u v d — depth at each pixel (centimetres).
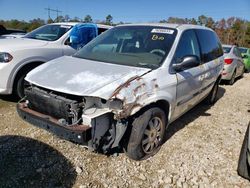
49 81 339
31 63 550
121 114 305
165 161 369
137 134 342
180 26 457
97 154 370
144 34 436
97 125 302
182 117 552
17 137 405
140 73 343
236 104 697
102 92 304
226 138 460
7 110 512
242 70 1146
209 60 535
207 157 388
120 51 420
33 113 345
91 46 453
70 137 302
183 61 392
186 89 423
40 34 672
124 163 355
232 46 1022
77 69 359
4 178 310
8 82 523
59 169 333
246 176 341
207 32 561
